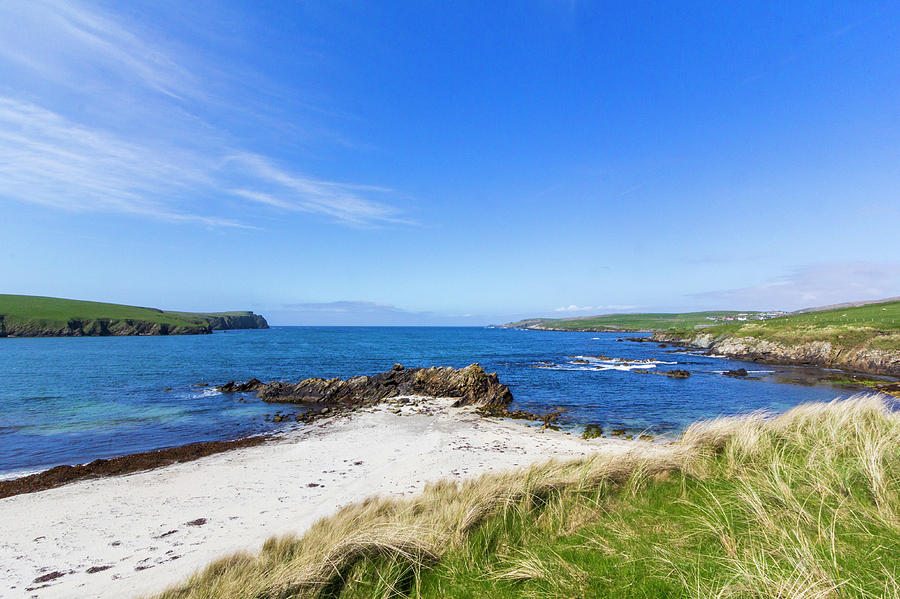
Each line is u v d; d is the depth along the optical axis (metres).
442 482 12.20
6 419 26.30
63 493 13.97
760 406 30.44
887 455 6.64
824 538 4.69
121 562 9.39
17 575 8.91
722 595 3.88
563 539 5.66
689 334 113.19
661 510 6.20
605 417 27.08
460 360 69.50
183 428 24.52
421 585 5.11
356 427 24.36
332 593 5.31
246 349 89.56
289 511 12.14
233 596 5.64
